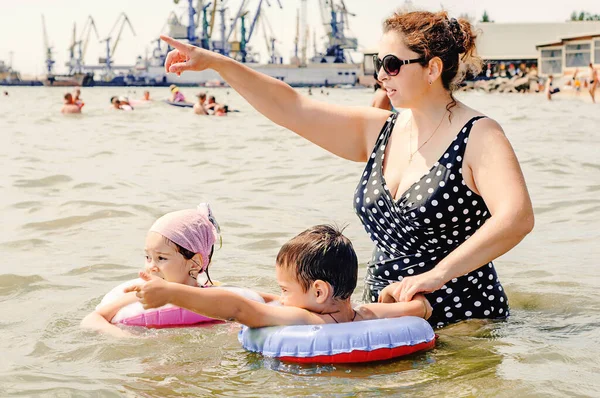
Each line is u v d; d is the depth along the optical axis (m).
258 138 17.42
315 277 3.72
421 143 4.05
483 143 3.87
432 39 3.91
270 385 3.30
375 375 3.40
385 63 3.99
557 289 4.96
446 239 4.05
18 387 3.34
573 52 44.31
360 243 6.54
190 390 3.27
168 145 15.82
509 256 6.00
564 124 19.83
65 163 12.30
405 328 3.64
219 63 4.40
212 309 3.63
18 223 7.34
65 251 6.30
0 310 4.69
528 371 3.44
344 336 3.54
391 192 4.10
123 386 3.33
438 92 4.03
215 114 27.62
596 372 3.43
